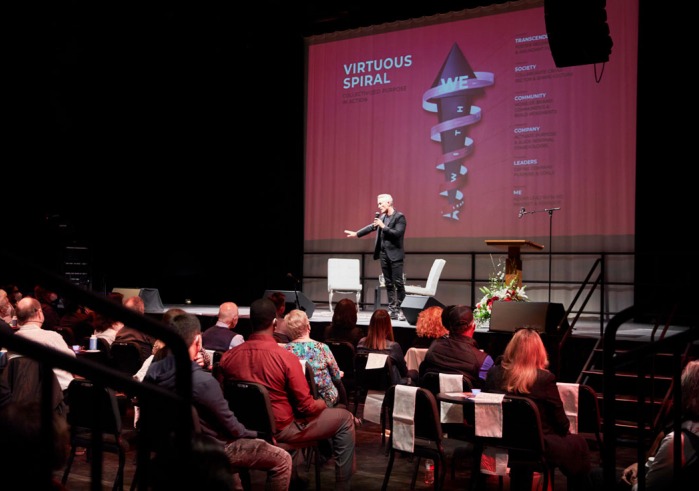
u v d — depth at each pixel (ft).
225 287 38.99
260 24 34.96
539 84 32.09
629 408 18.03
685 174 29.25
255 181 38.32
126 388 4.94
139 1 32.55
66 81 33.76
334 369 13.65
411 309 24.14
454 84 33.96
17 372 11.14
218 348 16.03
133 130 36.65
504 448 11.02
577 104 31.30
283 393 11.35
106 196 36.45
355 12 35.40
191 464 4.58
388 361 16.29
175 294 39.50
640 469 7.49
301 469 14.23
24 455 5.24
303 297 26.27
